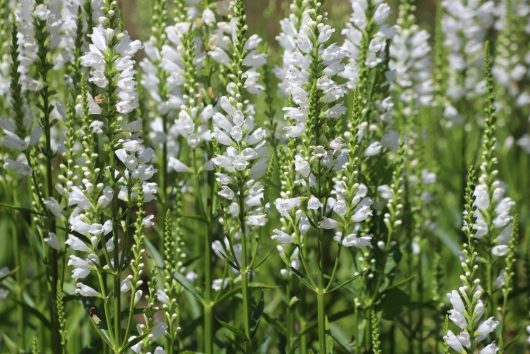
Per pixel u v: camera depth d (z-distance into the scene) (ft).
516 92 39.68
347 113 25.09
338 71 17.30
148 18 32.32
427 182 28.89
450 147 35.58
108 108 17.13
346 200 17.65
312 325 20.47
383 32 21.57
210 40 21.18
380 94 21.97
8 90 24.57
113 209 17.04
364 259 20.59
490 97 19.06
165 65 21.77
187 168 21.24
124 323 23.57
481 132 33.60
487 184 19.35
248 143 17.80
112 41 17.07
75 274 17.15
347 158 18.02
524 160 36.96
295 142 18.08
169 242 18.62
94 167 16.88
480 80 38.86
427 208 28.86
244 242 18.52
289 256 20.17
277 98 29.32
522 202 36.55
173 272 18.66
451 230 33.53
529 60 39.63
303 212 17.66
